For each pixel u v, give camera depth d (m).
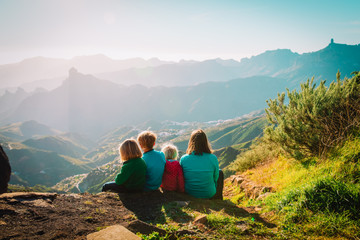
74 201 4.05
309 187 3.98
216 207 4.71
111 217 3.59
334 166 4.77
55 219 3.18
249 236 3.16
